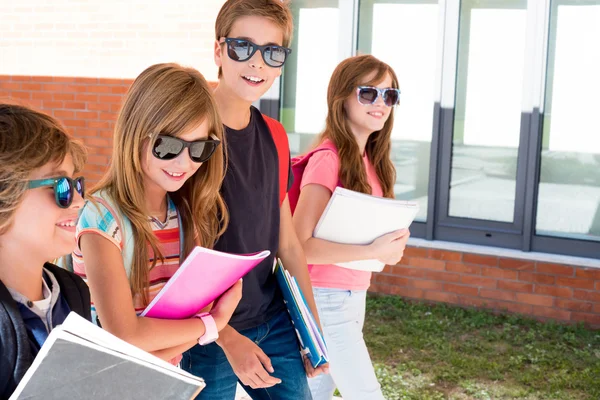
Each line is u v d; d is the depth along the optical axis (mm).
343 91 2830
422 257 5867
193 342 1849
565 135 5492
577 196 5516
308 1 6027
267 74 2291
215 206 2105
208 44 6184
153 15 6352
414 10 5781
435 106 5762
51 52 6805
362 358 2795
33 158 1273
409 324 5426
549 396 4266
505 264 5590
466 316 5598
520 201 5617
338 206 2576
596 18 5309
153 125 1768
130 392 1268
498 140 5656
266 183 2355
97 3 6559
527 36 5445
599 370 4586
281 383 2404
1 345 1216
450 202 5887
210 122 1849
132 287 1818
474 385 4387
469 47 5656
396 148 5988
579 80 5406
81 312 1471
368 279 2871
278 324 2420
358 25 5953
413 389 4328
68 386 1194
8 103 1347
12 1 6895
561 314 5457
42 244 1331
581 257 5484
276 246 2426
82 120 6770
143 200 1831
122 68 6543
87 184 6805
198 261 1661
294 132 6223
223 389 2309
